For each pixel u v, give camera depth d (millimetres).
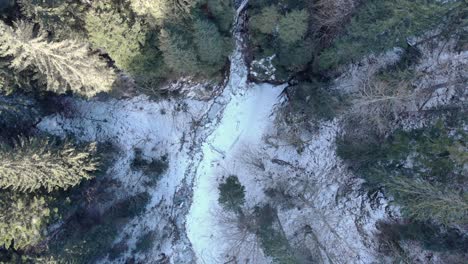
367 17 20000
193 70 23641
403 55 24203
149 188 26438
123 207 24828
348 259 26531
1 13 18156
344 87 25000
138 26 19203
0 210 17578
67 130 23391
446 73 24141
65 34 18562
